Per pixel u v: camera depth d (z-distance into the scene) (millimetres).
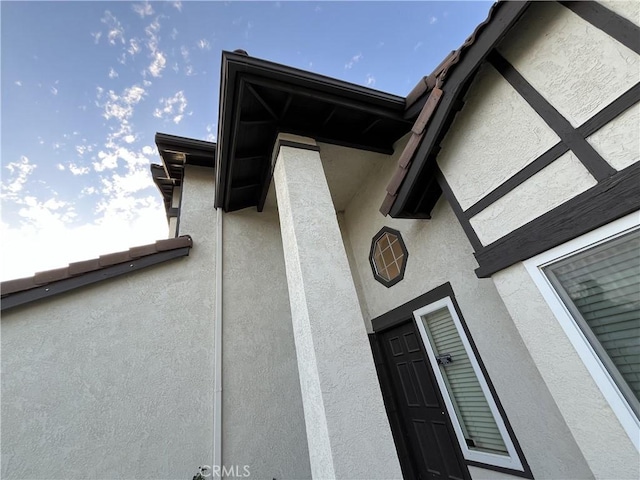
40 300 3115
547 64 1894
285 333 4273
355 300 2418
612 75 1565
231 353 3814
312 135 3453
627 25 1507
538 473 2375
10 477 2482
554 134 1826
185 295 3949
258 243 4898
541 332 1827
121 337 3342
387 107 3381
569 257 1729
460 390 3301
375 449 1841
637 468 1357
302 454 3559
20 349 2865
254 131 3291
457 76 2262
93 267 3412
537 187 1899
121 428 2949
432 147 2547
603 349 1554
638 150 1441
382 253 4609
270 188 4574
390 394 4254
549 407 2336
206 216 4859
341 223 5660
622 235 1490
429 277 3660
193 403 3357
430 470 3645
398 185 2840
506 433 2658
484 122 2295
